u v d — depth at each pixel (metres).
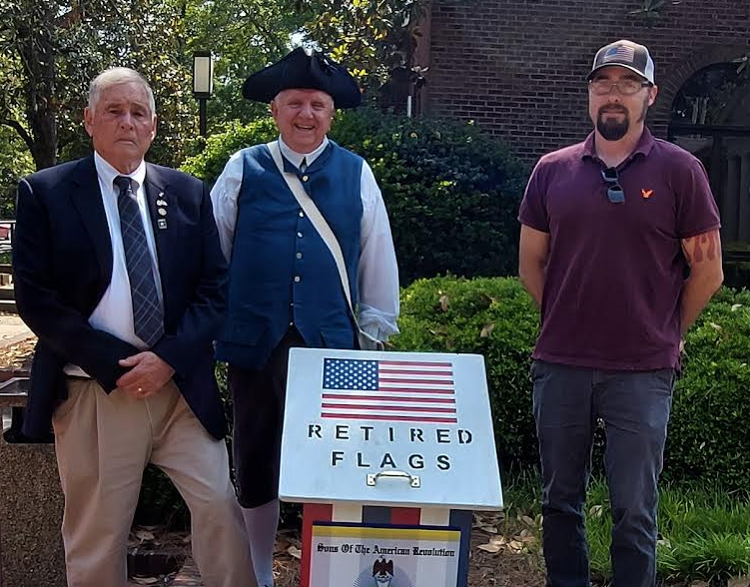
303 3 8.15
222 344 3.38
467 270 8.38
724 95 11.30
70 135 19.73
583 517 3.41
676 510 4.36
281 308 3.34
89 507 3.07
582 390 3.21
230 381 3.53
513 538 4.36
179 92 17.19
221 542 3.11
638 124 3.15
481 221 8.41
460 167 8.47
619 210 3.09
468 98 10.70
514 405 4.88
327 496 2.57
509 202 8.58
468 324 5.12
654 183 3.09
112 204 2.99
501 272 8.47
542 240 3.38
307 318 3.33
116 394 2.98
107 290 2.94
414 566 2.63
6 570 3.64
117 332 2.96
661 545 4.03
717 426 4.72
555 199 3.22
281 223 3.37
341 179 3.44
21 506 3.63
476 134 8.92
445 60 10.63
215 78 27.39
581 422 3.25
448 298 5.42
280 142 3.47
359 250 3.50
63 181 2.96
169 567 4.12
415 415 2.77
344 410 2.77
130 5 14.48
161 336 2.99
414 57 10.58
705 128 11.34
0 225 18.72
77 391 3.01
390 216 8.18
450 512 2.62
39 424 3.00
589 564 3.72
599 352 3.17
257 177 3.41
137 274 2.96
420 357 2.89
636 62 3.09
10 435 3.61
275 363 3.35
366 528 2.61
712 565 3.88
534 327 4.99
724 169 11.41
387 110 10.12
